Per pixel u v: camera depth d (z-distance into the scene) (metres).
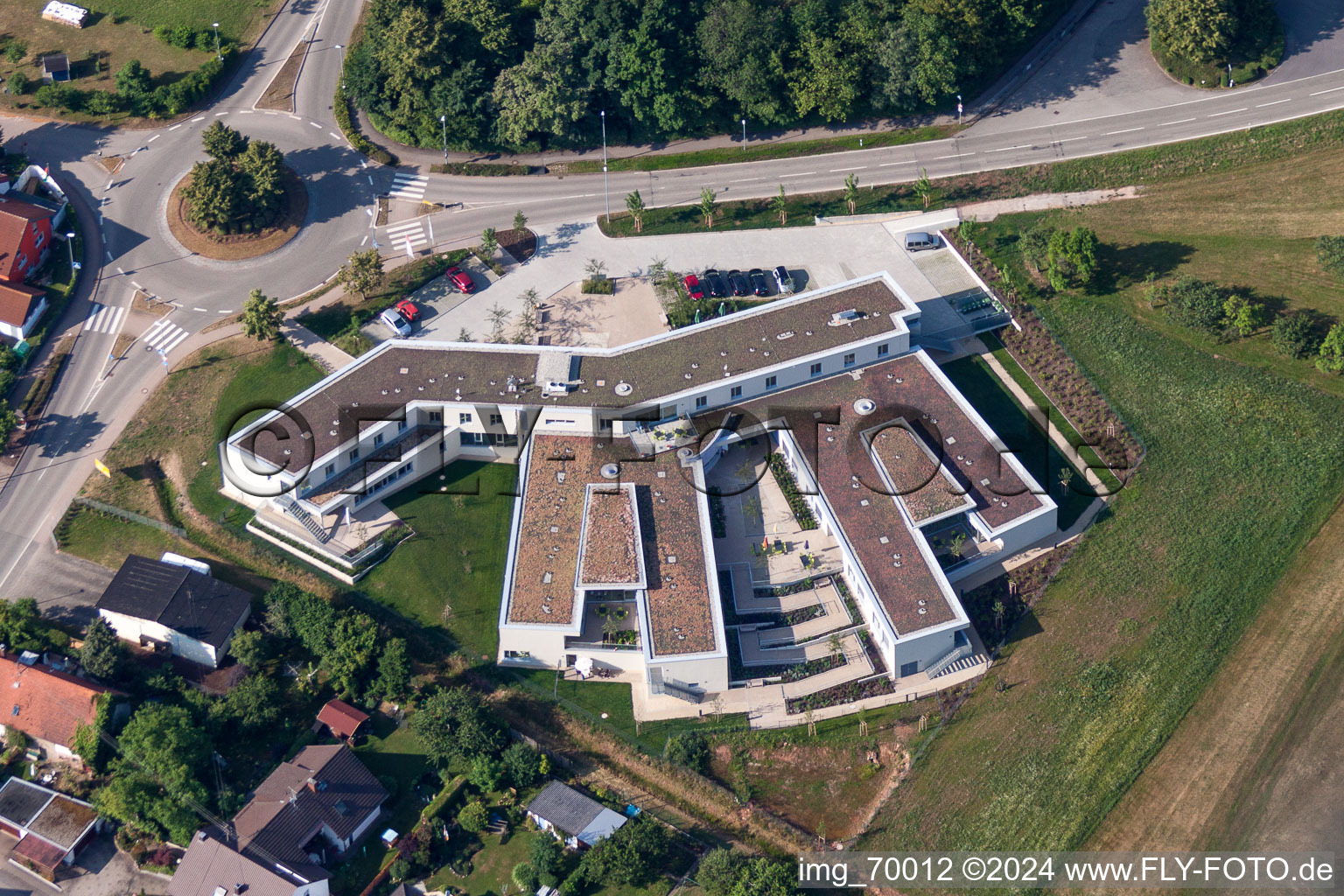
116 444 172.50
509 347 171.25
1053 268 183.12
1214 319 177.38
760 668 149.38
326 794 135.62
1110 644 149.25
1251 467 164.12
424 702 146.38
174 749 137.12
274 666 151.00
